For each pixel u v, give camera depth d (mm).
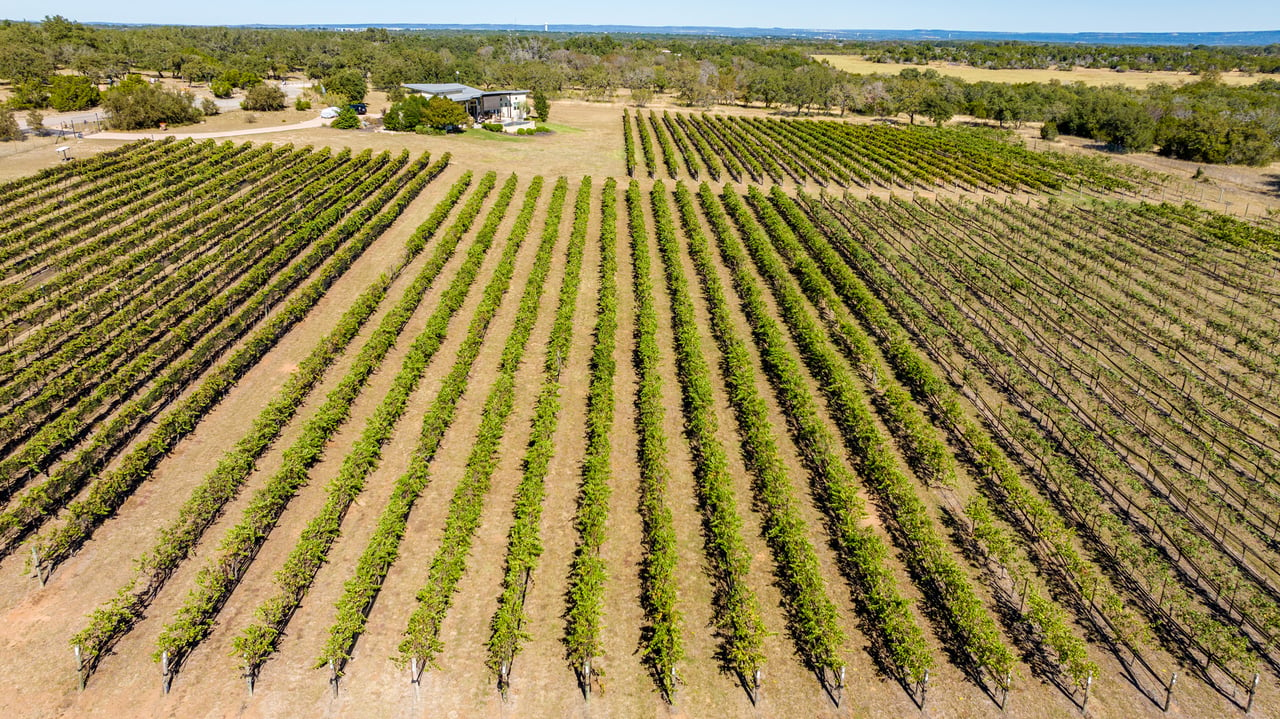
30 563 25219
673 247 56875
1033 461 33781
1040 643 24438
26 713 21281
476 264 53406
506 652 22344
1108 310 49250
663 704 22188
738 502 30781
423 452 32031
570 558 27641
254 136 95375
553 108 141125
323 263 55219
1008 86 142125
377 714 21641
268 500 28203
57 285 47562
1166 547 28750
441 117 100812
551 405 34812
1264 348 43656
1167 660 23938
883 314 45906
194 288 47812
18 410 33688
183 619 23297
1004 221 66000
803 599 24406
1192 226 66250
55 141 89250
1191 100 121000
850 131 116000
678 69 162625
